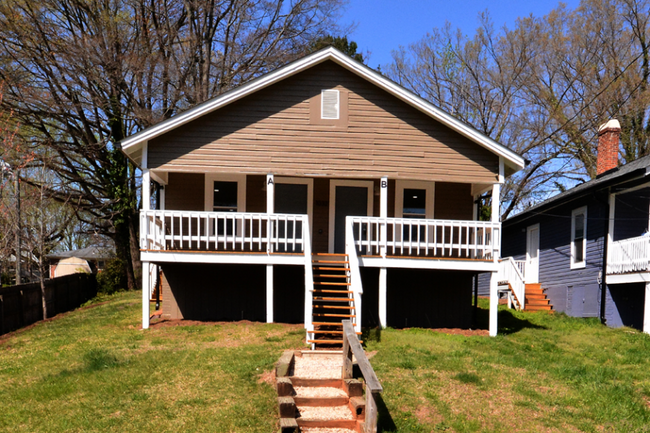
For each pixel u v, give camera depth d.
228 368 9.77
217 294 15.05
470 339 12.98
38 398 8.73
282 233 15.85
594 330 15.52
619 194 16.77
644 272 14.73
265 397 8.54
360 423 7.55
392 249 14.82
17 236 18.06
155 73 26.84
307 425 7.69
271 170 13.92
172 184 15.66
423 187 16.14
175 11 27.92
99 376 9.61
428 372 9.90
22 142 22.84
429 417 8.20
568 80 29.75
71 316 17.91
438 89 32.62
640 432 7.93
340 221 16.06
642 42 28.09
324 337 12.25
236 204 15.72
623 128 28.39
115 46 25.20
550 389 9.48
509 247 25.72
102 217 26.48
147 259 13.38
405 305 15.21
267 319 13.83
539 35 29.97
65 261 41.44
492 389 9.27
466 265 13.73
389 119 14.23
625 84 27.94
